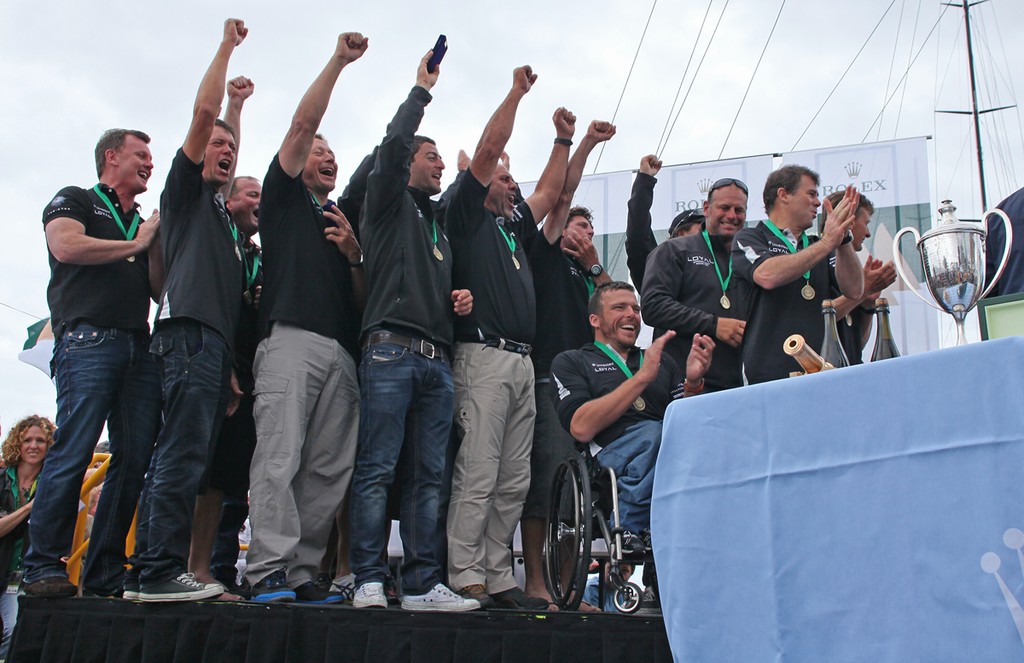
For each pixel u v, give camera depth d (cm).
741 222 435
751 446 183
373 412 344
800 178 356
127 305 362
